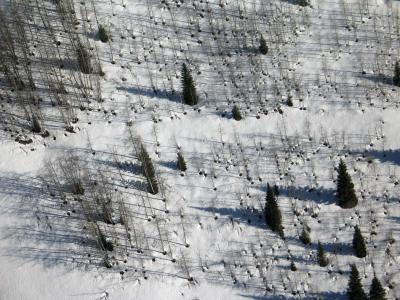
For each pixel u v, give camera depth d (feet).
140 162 203.72
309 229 193.06
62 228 194.39
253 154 208.03
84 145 210.38
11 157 208.23
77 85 220.02
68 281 186.09
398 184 199.11
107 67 228.22
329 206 197.26
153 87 222.89
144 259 189.57
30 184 202.28
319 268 186.39
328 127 212.64
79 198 198.70
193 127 214.28
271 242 191.62
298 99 219.20
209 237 193.36
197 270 187.73
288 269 187.01
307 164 205.26
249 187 201.67
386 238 189.37
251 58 228.84
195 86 223.51
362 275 184.14
